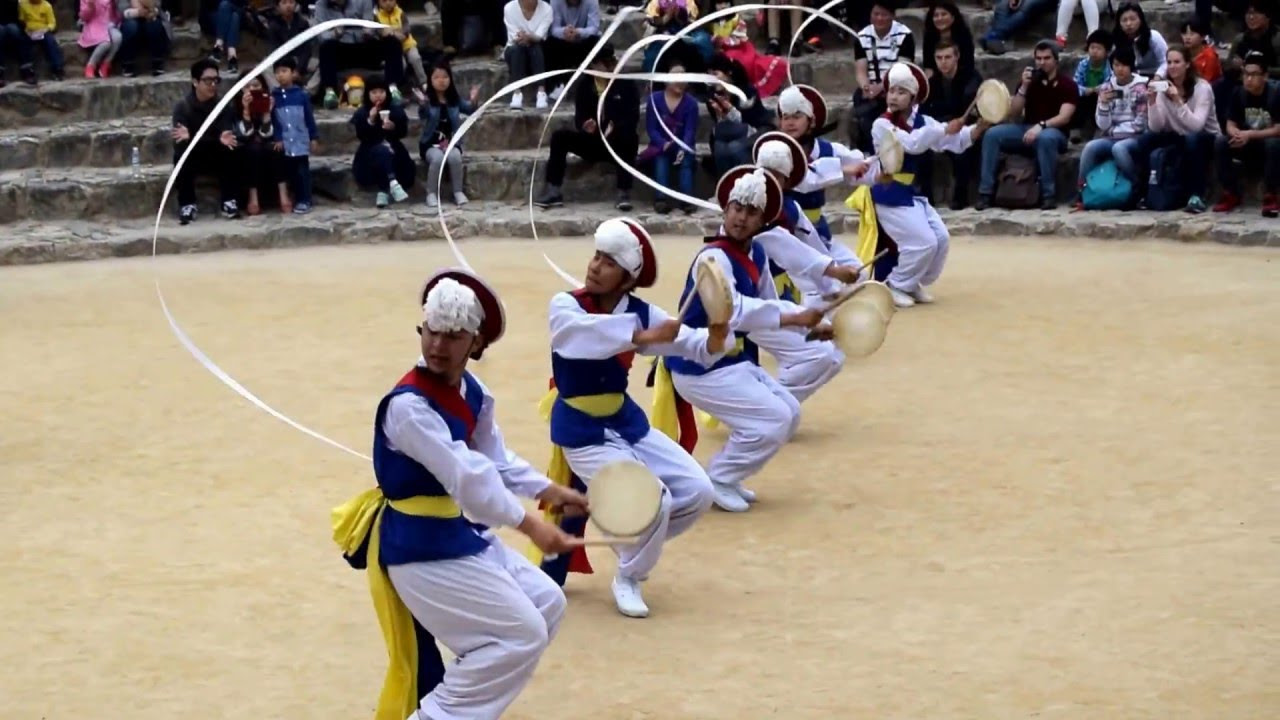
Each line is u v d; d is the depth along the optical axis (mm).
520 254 28312
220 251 29203
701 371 14203
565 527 12320
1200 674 10641
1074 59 32500
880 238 22922
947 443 16344
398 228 29922
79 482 15516
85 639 11609
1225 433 16359
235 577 12867
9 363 20531
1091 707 10188
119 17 34344
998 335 21031
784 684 10672
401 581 9258
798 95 19016
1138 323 21453
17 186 30156
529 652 9250
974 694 10430
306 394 18672
